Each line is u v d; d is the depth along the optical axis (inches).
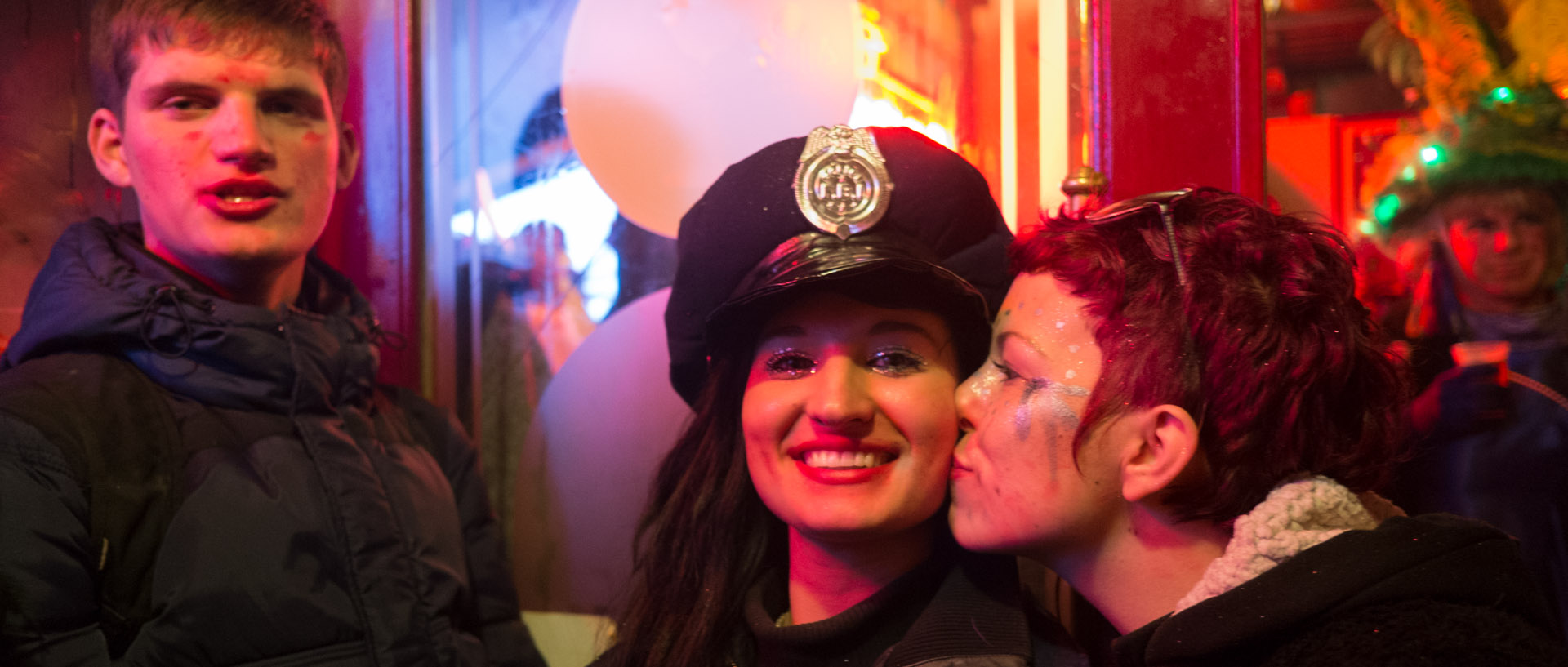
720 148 57.9
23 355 43.4
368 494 45.8
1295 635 28.3
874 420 35.8
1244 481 31.3
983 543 35.1
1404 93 49.6
